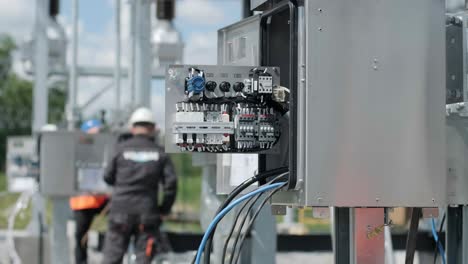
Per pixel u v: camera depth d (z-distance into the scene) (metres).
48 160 10.66
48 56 12.16
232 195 4.74
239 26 5.29
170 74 4.57
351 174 4.25
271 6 4.96
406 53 4.35
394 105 4.32
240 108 4.55
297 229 13.78
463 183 4.70
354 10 4.29
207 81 4.56
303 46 4.27
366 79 4.29
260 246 7.64
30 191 12.17
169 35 11.16
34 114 11.73
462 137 4.71
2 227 19.17
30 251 11.16
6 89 61.44
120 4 12.07
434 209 4.51
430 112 4.36
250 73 4.61
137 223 8.99
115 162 9.10
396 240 10.66
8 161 15.70
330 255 12.05
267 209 7.64
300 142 4.26
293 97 4.32
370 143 4.28
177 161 26.38
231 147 4.61
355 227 4.57
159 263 9.98
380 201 4.28
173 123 4.49
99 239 12.18
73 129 11.71
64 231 10.90
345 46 4.28
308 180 4.21
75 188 10.67
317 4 4.26
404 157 4.32
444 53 4.39
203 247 4.68
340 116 4.25
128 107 10.67
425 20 4.38
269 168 5.05
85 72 13.12
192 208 23.28
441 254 5.22
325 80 4.25
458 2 5.22
